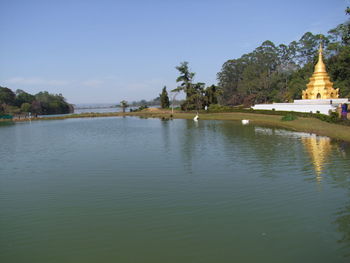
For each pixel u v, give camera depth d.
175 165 18.69
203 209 11.56
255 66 93.75
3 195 14.14
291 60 91.88
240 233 9.58
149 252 8.62
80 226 10.48
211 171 16.95
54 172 18.25
